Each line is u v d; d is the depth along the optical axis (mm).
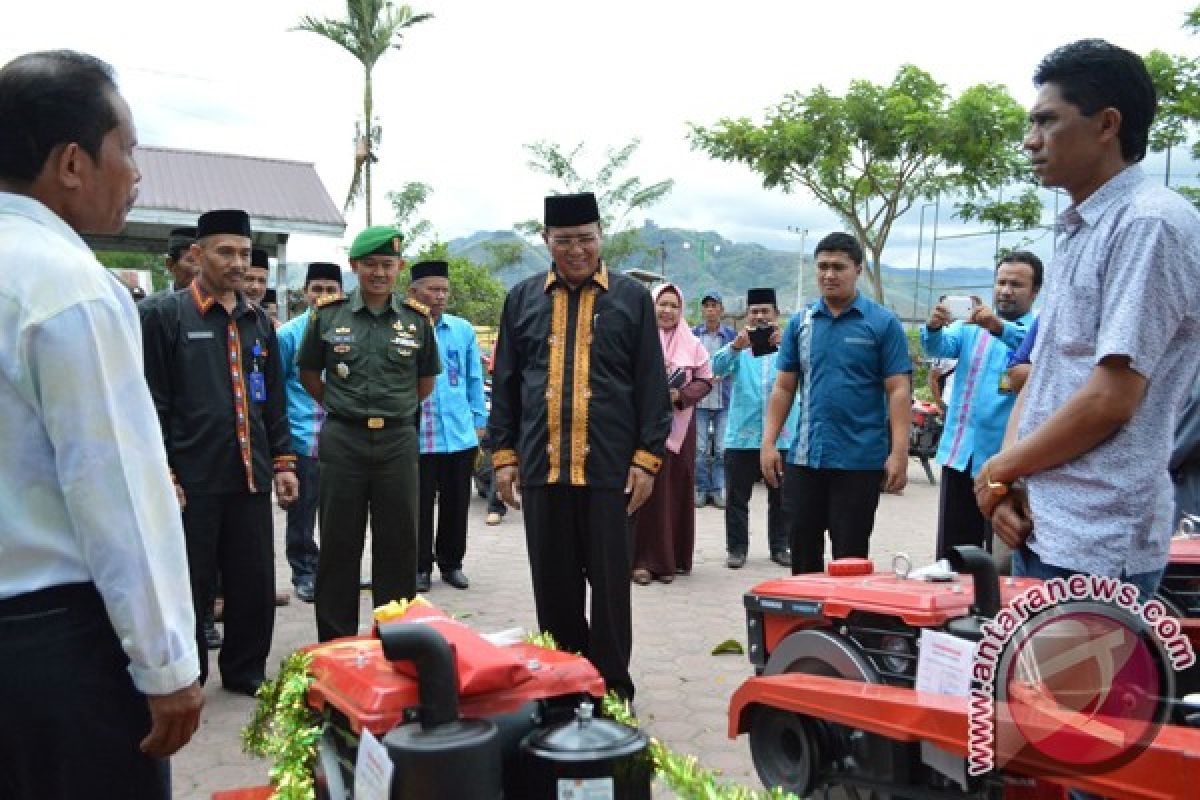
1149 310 2529
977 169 19094
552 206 4340
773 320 8141
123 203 2184
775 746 3006
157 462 2020
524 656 2498
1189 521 4301
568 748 2123
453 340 7258
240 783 3908
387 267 5219
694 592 7234
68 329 1905
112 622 1965
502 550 8703
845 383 4930
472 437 7242
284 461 5148
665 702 4801
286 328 7012
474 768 1995
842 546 5016
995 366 5414
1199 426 4492
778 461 5355
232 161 19047
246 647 4973
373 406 5152
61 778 2018
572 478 4305
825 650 3047
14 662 1956
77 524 1928
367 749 2084
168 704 2002
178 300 4832
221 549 4934
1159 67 14875
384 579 5324
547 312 4438
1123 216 2623
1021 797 2391
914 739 2504
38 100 2027
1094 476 2645
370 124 21938
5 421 1926
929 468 14922
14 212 2014
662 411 4406
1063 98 2709
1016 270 5605
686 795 2201
